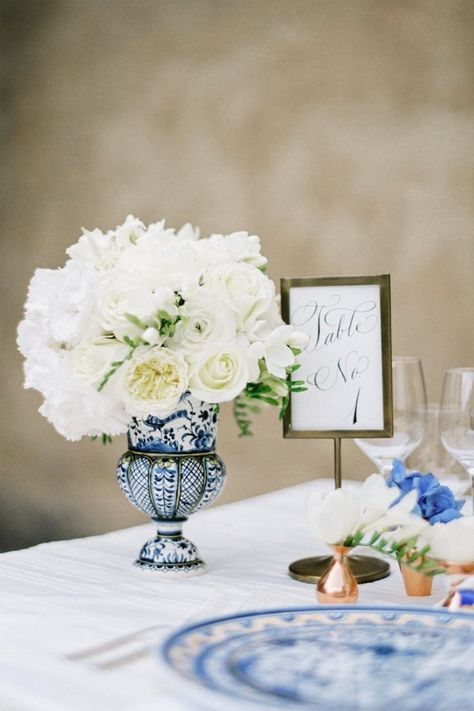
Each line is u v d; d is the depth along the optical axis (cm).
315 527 101
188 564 122
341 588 102
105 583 117
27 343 124
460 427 125
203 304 116
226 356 116
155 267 117
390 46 253
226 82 289
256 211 283
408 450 135
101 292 115
